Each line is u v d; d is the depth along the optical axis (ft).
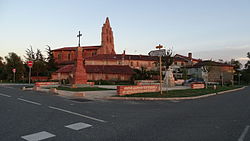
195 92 54.19
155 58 207.72
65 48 237.04
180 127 17.25
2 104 29.32
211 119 20.70
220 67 176.24
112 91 54.80
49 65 202.49
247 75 188.03
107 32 244.22
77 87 68.90
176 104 32.81
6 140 13.24
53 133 15.05
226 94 56.80
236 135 14.88
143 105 31.17
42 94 46.44
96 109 26.50
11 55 132.46
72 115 22.11
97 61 181.68
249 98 44.27
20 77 132.98
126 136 14.49
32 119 19.70
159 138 14.05
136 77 135.33
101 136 14.44
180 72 157.28
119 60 186.39
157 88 54.95
